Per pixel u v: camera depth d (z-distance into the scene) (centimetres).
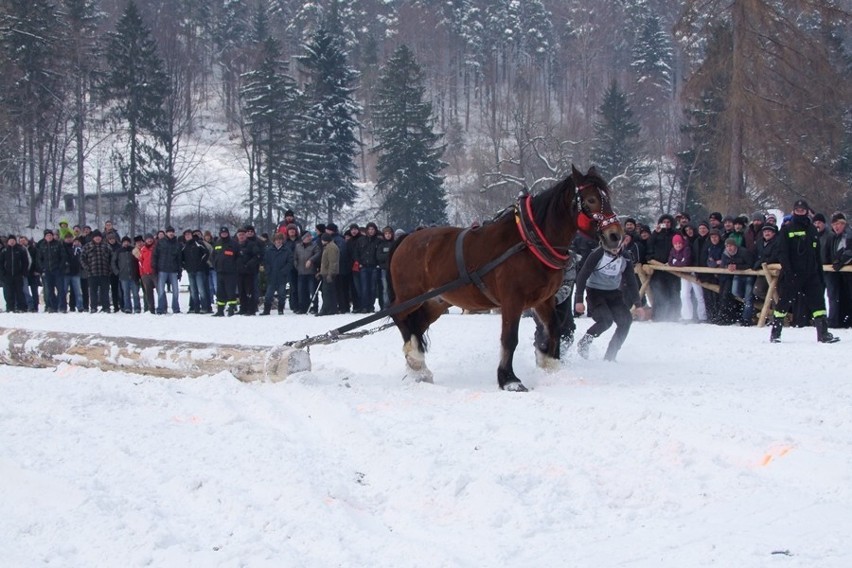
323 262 1928
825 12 2666
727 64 2766
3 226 4406
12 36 4416
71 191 5203
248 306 2025
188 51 7269
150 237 2200
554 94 7856
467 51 8262
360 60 7931
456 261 907
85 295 2292
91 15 5250
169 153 4775
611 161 4384
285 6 9144
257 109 4775
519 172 4038
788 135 2778
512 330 869
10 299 2280
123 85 4756
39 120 4650
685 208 3650
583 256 1394
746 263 1538
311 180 4775
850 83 2892
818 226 1534
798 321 1527
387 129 4594
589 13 7588
